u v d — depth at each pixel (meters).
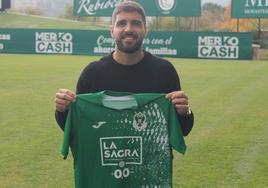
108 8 25.77
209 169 6.97
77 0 26.14
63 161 7.34
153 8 24.83
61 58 31.44
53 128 9.66
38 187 6.18
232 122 10.51
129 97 3.77
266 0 23.77
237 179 6.54
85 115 3.76
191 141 8.66
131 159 3.80
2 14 54.91
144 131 3.79
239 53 24.00
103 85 3.93
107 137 3.78
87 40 26.02
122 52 3.88
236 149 8.12
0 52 26.95
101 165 3.80
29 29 26.58
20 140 8.62
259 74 21.64
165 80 3.95
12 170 6.85
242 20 49.97
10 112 11.39
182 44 24.55
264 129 9.78
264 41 28.25
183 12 24.64
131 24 3.84
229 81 18.61
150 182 3.83
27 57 32.34
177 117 3.78
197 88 16.30
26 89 15.64
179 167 7.06
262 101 13.63
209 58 24.38
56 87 16.23
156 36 24.73
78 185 3.81
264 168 7.04
